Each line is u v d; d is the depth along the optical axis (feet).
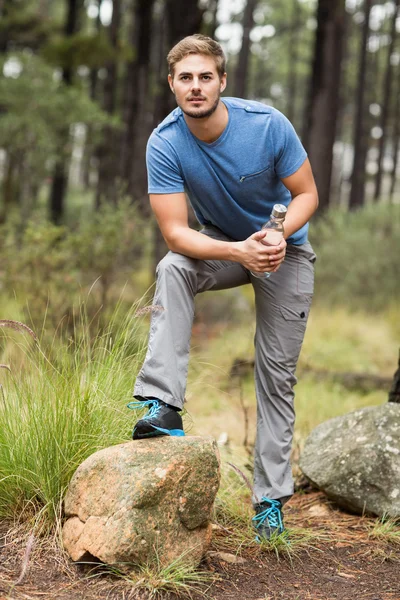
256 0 73.56
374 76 99.86
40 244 22.31
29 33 75.82
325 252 40.83
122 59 57.41
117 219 25.82
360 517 11.96
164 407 9.24
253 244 9.12
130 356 12.00
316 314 34.68
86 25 100.12
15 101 48.06
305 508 12.52
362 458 12.04
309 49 113.80
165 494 8.91
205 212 10.44
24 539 9.79
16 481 10.48
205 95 9.08
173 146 9.58
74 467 10.28
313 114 45.11
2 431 10.74
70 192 98.89
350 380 23.72
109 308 21.80
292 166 9.82
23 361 12.34
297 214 9.84
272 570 9.71
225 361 24.98
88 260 24.39
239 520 11.31
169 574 8.81
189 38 9.26
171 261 9.63
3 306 21.39
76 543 9.12
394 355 29.71
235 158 9.55
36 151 49.88
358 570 9.86
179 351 9.39
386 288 38.68
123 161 64.75
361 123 82.84
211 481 9.27
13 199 58.85
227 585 9.15
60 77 60.08
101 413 10.96
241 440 16.67
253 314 32.53
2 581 8.66
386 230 42.55
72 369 12.12
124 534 8.68
